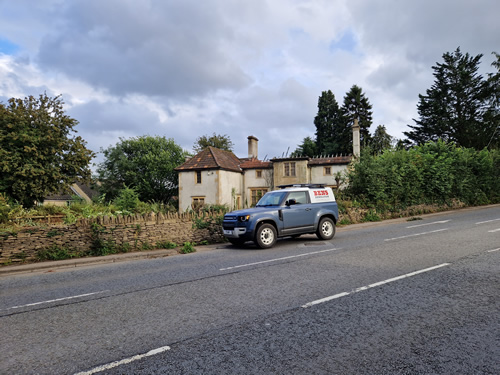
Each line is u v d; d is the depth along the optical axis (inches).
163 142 1702.8
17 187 802.2
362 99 1996.8
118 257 362.9
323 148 2027.6
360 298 183.9
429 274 229.9
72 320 167.2
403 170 739.4
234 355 122.0
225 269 275.7
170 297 200.2
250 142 1408.7
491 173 1013.2
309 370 109.8
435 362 112.8
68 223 405.1
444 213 773.3
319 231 438.6
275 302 181.9
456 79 1744.6
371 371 108.0
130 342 136.9
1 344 140.3
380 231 508.4
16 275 301.1
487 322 145.3
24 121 843.4
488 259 268.7
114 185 1633.9
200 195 1184.8
